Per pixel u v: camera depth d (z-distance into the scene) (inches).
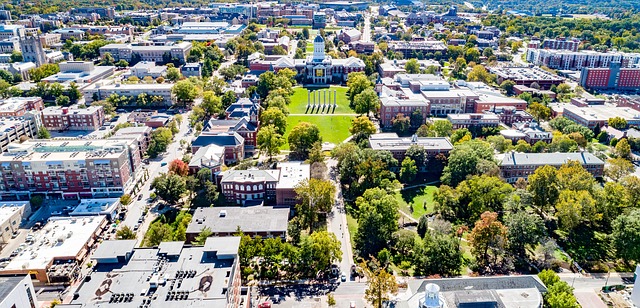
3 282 5708.7
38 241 7859.3
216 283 5516.7
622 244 7559.1
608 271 7559.1
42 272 7130.9
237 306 5949.8
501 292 6190.9
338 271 7465.6
